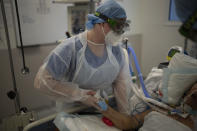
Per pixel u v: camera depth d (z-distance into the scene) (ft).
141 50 8.02
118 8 3.09
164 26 6.77
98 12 3.23
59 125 3.15
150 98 3.93
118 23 3.17
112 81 3.86
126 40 4.42
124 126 3.26
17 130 4.28
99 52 3.46
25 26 5.41
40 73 3.19
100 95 3.83
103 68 3.41
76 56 3.28
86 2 5.45
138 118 3.51
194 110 3.54
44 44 5.91
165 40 6.86
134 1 7.30
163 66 4.55
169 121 3.04
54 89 3.17
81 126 3.10
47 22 5.78
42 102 6.41
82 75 3.39
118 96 3.90
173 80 3.56
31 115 4.12
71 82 3.38
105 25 3.21
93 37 3.36
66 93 3.22
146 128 3.04
